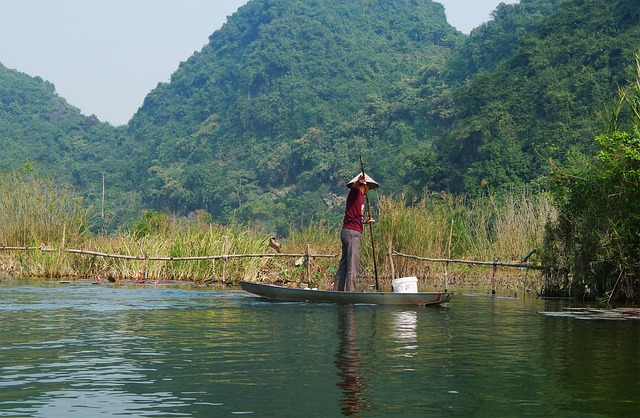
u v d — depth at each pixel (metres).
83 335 8.30
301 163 135.88
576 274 13.43
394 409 5.16
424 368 6.53
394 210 18.12
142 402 5.31
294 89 166.12
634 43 71.06
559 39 80.81
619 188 12.70
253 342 7.89
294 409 5.15
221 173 142.50
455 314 10.73
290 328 9.00
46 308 10.94
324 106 154.12
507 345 7.80
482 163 69.06
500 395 5.57
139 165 170.50
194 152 162.75
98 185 166.50
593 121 64.62
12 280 16.52
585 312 11.07
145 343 7.78
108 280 16.67
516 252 18.66
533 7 128.62
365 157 120.75
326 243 20.95
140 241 18.14
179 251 17.53
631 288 12.68
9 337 8.12
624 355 7.23
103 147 190.12
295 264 16.70
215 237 17.75
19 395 5.50
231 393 5.59
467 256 19.31
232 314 10.45
